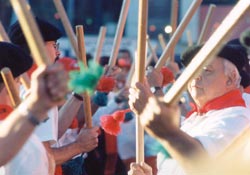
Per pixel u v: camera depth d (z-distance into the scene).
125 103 6.21
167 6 14.41
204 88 4.21
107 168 5.95
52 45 4.81
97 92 5.27
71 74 2.62
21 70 3.78
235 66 4.25
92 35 14.36
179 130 2.91
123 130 7.04
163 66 4.93
